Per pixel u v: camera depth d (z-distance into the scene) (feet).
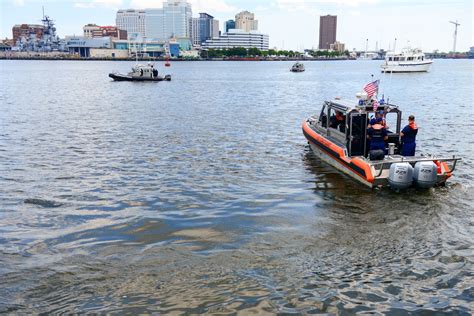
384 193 44.75
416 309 24.54
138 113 110.11
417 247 32.09
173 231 35.14
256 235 34.30
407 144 47.65
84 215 38.70
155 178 50.16
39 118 100.58
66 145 68.64
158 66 579.07
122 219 37.73
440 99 147.02
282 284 27.02
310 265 29.40
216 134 78.84
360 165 46.80
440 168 45.80
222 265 29.40
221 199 42.96
